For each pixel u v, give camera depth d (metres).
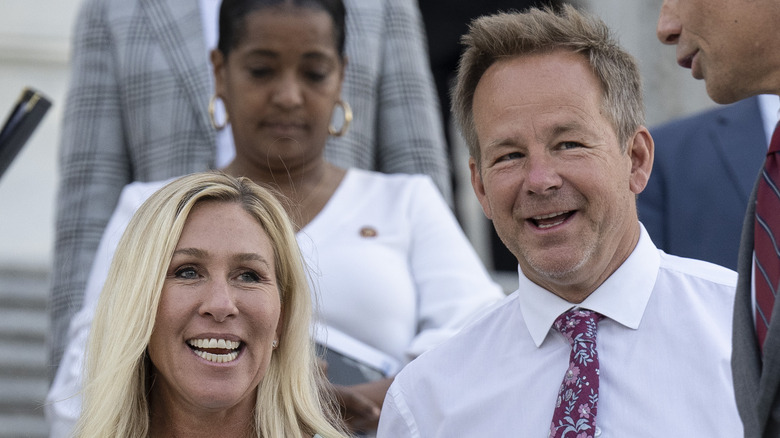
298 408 13.95
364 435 15.23
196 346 13.27
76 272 17.67
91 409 13.42
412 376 13.42
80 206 18.06
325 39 16.69
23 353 27.06
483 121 12.84
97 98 18.50
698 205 17.33
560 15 13.01
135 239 13.58
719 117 17.95
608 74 12.78
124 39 18.61
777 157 11.33
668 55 29.56
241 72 16.61
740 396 10.91
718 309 12.79
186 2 18.73
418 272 16.73
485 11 26.02
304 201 16.72
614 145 12.71
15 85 32.19
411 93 19.00
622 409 12.44
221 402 13.20
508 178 12.60
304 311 14.05
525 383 12.90
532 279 13.13
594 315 12.88
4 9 32.38
